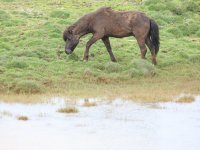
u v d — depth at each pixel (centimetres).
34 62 6312
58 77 5938
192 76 6175
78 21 6512
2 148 3797
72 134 4103
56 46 6988
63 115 4650
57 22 7850
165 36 7706
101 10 6500
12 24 7856
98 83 5869
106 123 4394
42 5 9094
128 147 3803
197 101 5138
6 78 5741
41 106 4966
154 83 5878
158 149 3762
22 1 9394
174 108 4866
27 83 5494
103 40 6556
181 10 8719
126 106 4944
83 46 7056
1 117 4594
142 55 6488
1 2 9262
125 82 5900
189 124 4359
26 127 4288
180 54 6881
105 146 3828
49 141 3938
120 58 6681
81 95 5366
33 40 7088
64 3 9244
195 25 8088
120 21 6462
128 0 9388
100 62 6538
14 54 6619
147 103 5059
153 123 4391
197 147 3809
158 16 8362
